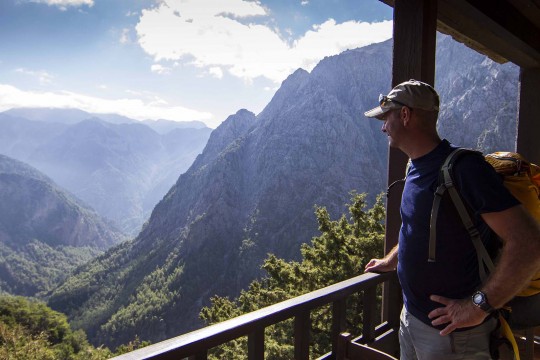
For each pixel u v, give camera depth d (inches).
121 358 55.9
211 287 5014.8
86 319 5275.6
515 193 69.9
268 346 636.1
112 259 6835.6
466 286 66.9
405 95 70.2
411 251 70.4
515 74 5315.0
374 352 65.5
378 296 555.5
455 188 64.0
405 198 72.1
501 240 66.3
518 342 123.6
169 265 5516.7
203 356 64.8
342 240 762.2
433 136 70.9
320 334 621.6
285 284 799.1
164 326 4552.2
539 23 156.0
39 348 1722.4
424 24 101.3
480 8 112.8
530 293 71.2
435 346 71.3
